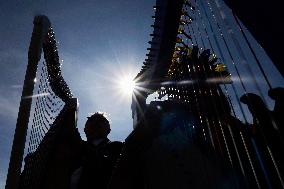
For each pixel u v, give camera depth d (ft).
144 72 8.37
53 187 8.13
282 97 4.26
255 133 4.26
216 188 4.64
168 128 5.52
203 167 4.98
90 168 7.68
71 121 9.23
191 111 5.74
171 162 5.15
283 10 3.07
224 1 3.94
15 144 8.22
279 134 3.84
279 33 3.11
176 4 6.27
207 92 5.29
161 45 7.15
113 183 4.99
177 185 4.92
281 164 3.90
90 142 8.52
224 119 4.83
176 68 6.93
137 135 5.37
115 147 8.14
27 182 8.41
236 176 4.37
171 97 7.18
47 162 8.39
